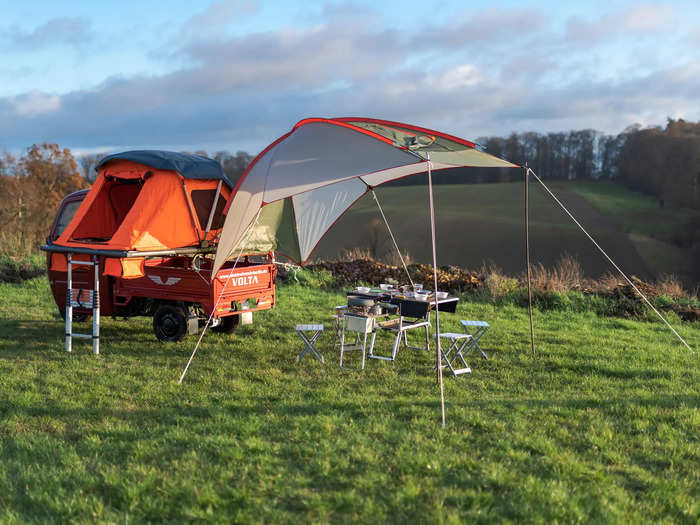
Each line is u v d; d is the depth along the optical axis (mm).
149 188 8969
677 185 53312
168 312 8859
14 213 23547
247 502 3836
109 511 3764
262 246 9938
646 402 6168
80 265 9289
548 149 64438
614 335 10094
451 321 10953
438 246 47375
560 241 47594
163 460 4523
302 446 4758
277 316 10977
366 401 6125
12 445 4867
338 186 10555
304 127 8234
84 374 7141
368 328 7672
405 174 9789
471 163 8727
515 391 6719
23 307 11500
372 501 3836
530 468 4418
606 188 60125
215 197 9688
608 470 4445
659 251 45656
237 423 5293
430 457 4539
